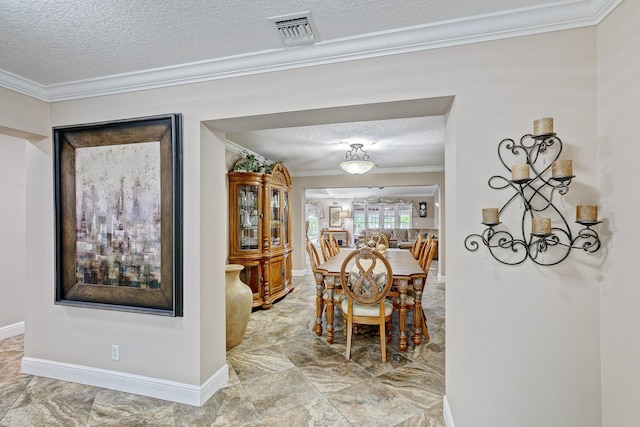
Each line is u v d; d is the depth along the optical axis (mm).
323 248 4148
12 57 1905
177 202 2090
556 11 1470
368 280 2695
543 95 1529
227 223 4094
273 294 4531
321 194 12273
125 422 1909
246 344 3090
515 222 1564
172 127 2086
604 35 1404
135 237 2189
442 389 2271
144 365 2197
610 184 1371
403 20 1574
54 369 2393
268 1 1416
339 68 1828
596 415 1468
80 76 2158
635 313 1226
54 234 2365
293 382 2365
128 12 1481
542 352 1535
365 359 2754
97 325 2301
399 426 1874
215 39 1736
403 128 3441
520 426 1563
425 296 4988
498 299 1591
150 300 2162
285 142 4074
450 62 1653
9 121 2145
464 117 1631
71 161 2322
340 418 1946
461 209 1641
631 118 1237
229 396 2184
